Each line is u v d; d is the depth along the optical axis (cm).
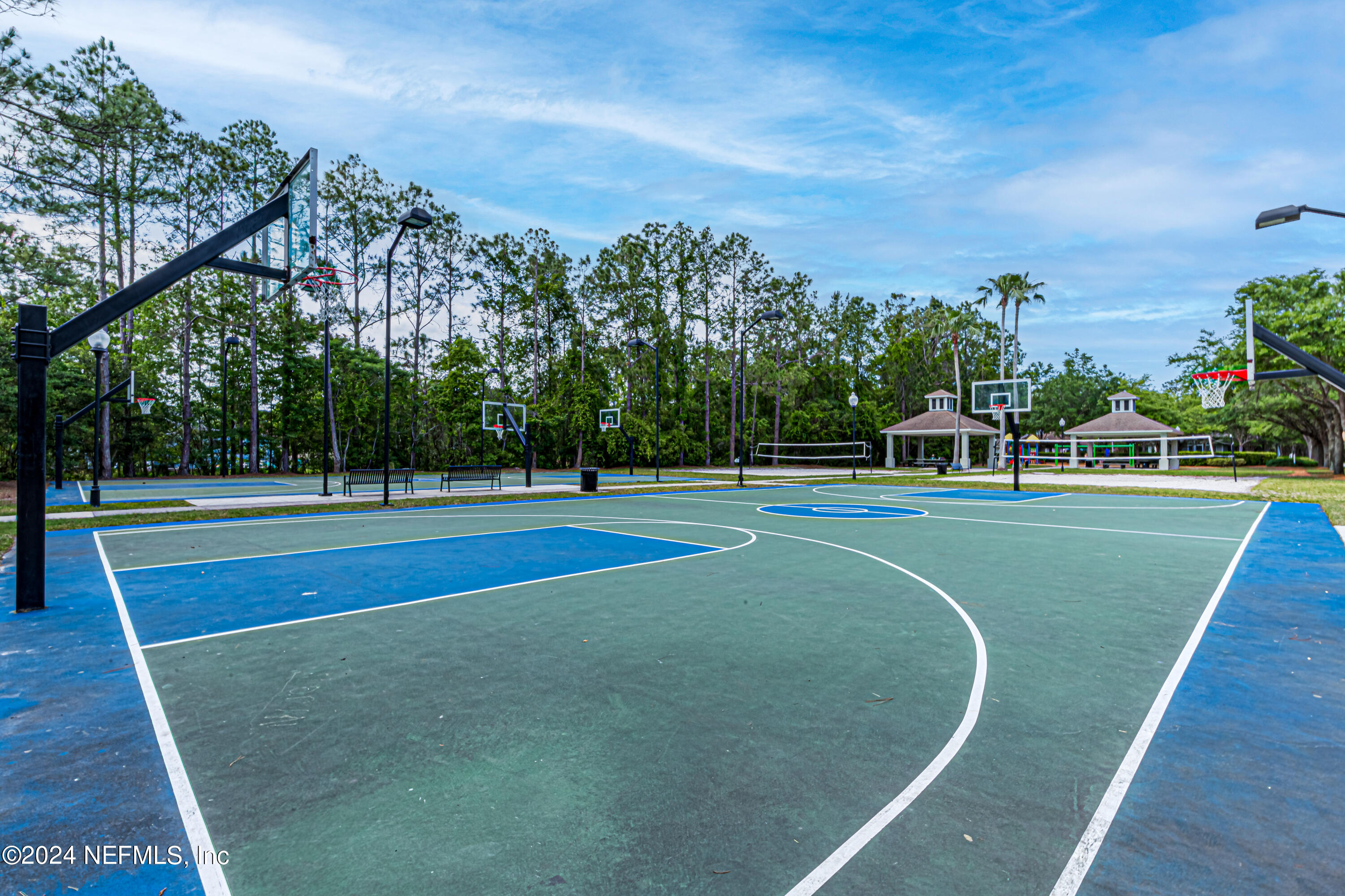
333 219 4722
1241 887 256
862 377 7106
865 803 318
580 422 5062
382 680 485
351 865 270
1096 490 2573
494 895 250
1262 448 7100
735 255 5831
